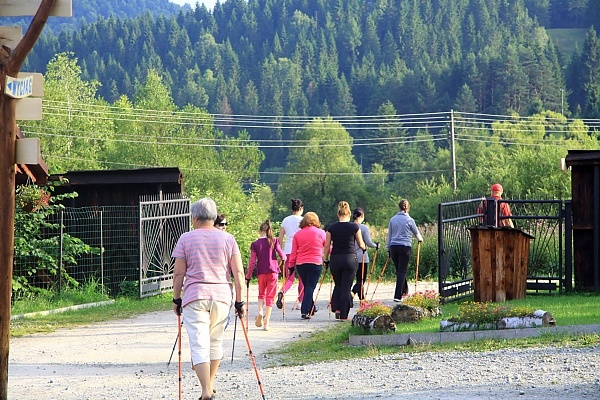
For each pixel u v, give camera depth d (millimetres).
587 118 130125
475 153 103062
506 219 22344
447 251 21047
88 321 20500
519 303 19109
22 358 15367
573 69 158250
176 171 27641
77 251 25672
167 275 27094
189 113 102625
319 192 109062
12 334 18188
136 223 27609
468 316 14945
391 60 188875
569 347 12992
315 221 19969
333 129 110562
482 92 153375
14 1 10094
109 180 28000
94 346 16641
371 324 15656
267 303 18281
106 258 27734
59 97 90312
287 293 26719
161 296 26438
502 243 19656
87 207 28219
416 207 59719
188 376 13398
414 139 126938
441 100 153250
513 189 60938
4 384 10039
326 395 10938
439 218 20750
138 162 94188
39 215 24609
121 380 13180
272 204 110938
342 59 196875
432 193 66500
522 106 146375
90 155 87688
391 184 113188
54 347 16594
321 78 170875
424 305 17656
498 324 14625
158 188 27953
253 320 19781
